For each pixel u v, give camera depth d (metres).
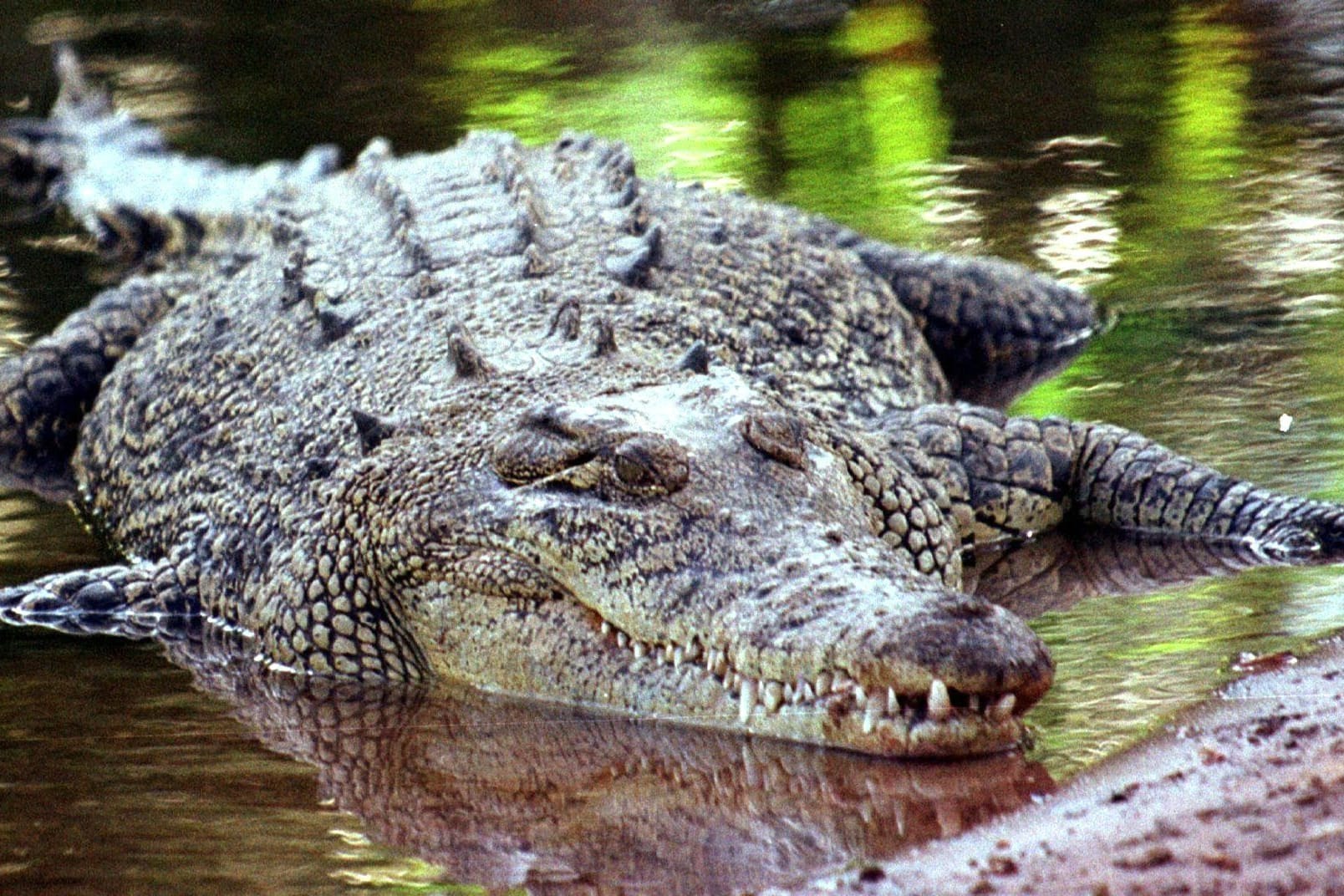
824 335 13.93
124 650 11.41
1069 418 13.50
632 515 9.67
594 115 23.95
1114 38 26.06
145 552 13.14
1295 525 11.33
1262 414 13.12
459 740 9.55
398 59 28.20
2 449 15.97
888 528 11.09
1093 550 11.77
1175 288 16.25
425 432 10.88
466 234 13.77
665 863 7.71
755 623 9.04
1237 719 8.43
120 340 16.14
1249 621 9.91
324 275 13.74
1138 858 7.10
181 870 7.90
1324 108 21.61
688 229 14.46
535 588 10.05
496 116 24.16
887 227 18.47
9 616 12.05
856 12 28.91
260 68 28.23
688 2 30.36
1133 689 9.07
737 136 22.50
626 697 9.72
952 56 25.84
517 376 11.04
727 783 8.54
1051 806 7.80
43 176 24.84
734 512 9.59
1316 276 16.08
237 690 10.61
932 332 16.06
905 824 7.84
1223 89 22.88
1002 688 8.28
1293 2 26.75
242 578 11.77
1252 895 6.67
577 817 8.30
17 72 29.12
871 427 12.63
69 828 8.45
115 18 31.69
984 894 7.00
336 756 9.37
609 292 12.58
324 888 7.66
